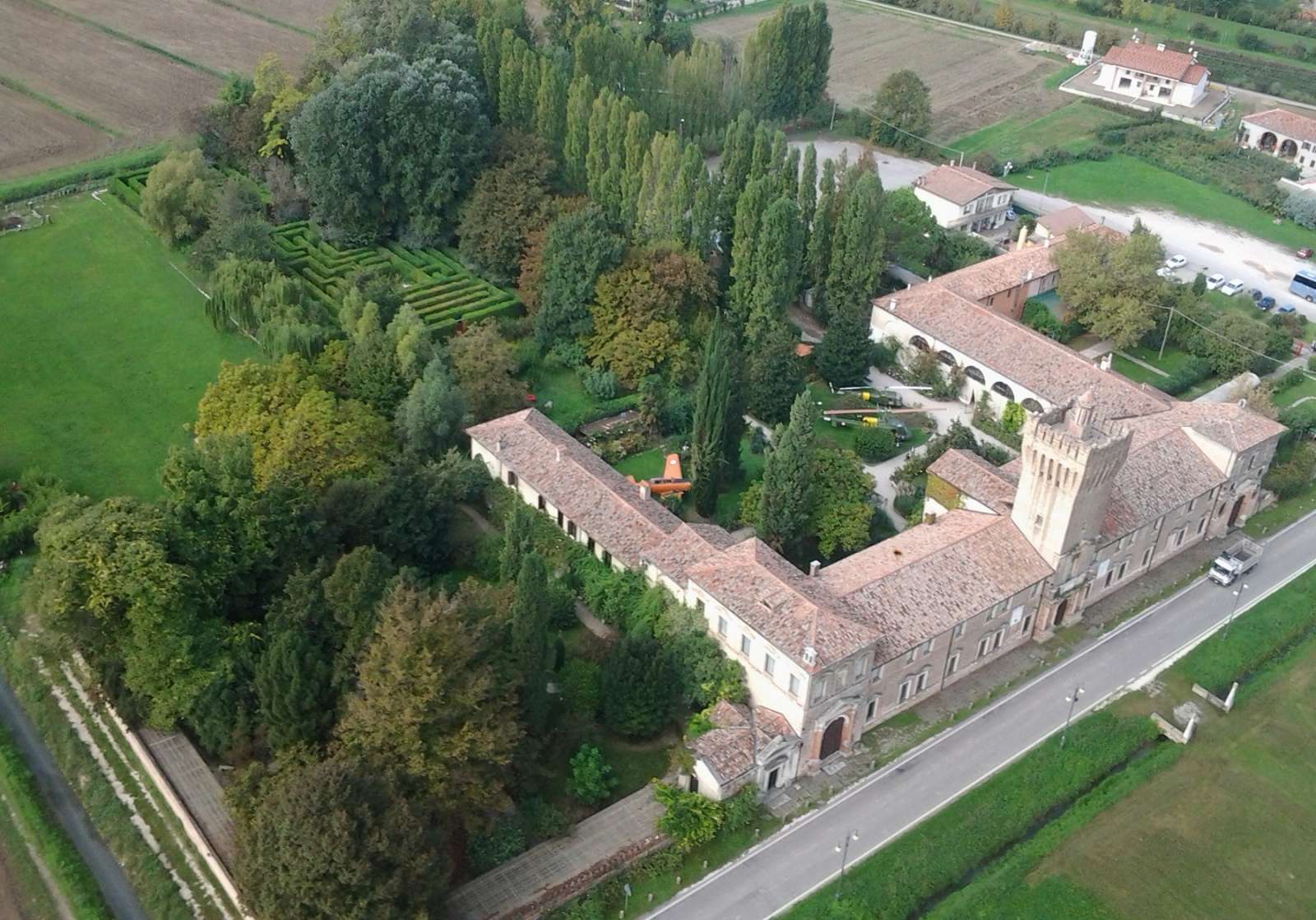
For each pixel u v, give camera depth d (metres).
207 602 113.62
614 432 159.38
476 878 99.81
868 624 113.81
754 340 169.00
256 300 169.00
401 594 101.00
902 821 108.81
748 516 140.12
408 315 159.00
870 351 174.88
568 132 195.25
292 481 126.19
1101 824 109.88
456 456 141.75
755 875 103.06
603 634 126.69
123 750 112.50
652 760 113.25
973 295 183.25
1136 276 181.62
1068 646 130.88
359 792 89.44
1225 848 108.19
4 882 100.69
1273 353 187.25
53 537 110.38
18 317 177.00
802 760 112.50
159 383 164.88
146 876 101.06
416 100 186.12
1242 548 144.88
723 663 115.31
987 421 165.00
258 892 88.00
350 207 191.00
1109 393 157.75
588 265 167.25
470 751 97.19
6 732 114.44
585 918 97.31
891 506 149.38
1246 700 124.88
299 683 103.25
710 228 178.88
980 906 101.19
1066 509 122.62
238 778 102.25
